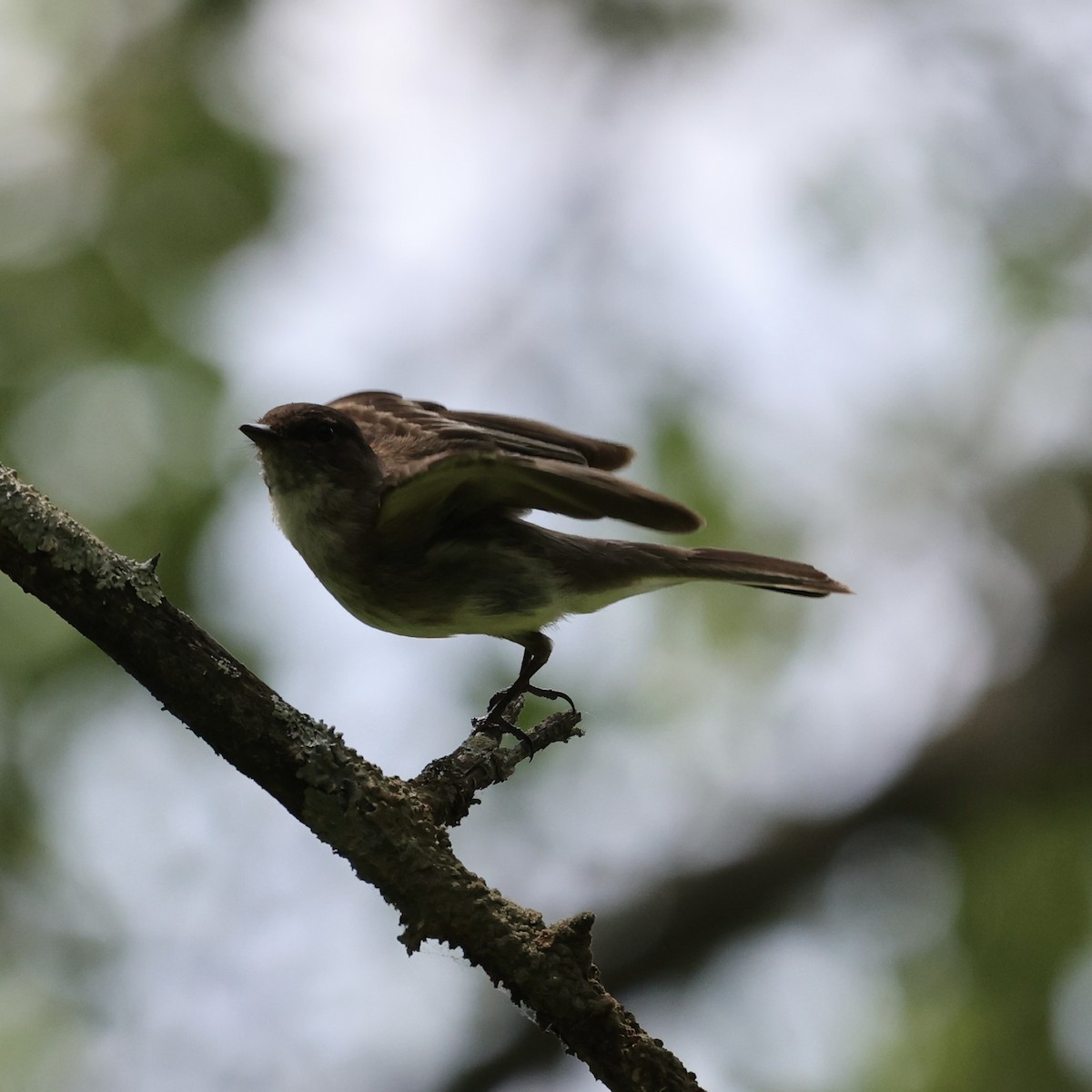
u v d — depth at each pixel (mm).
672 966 14375
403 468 7844
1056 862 13500
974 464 14961
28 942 11688
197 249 11711
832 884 14586
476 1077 13727
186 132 11867
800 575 9422
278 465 8969
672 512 7328
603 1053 6578
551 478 7418
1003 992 12500
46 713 11344
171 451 11281
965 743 14969
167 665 6480
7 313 11555
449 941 6656
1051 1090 11961
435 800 7484
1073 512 15711
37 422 11297
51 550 6348
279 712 6633
